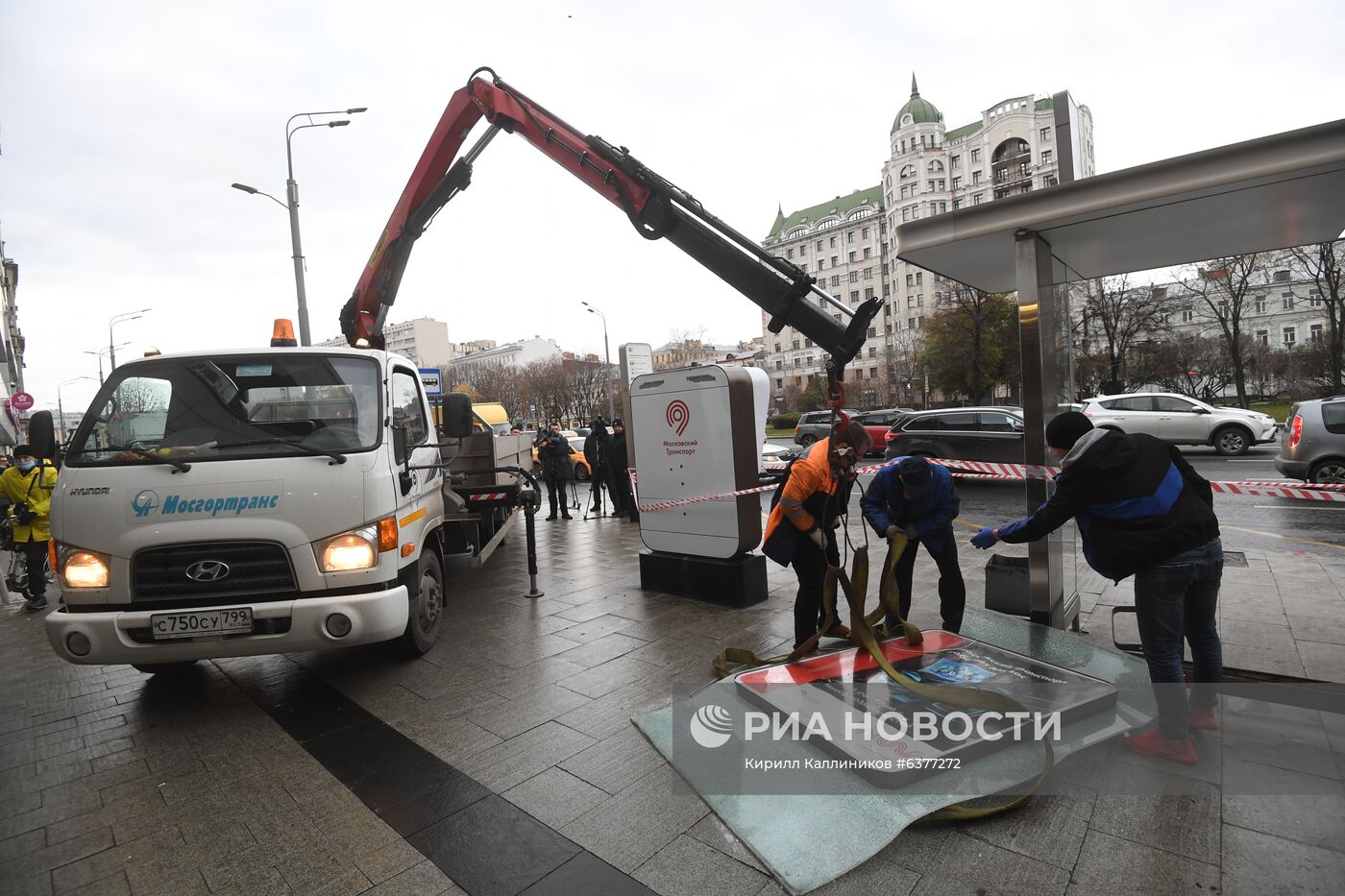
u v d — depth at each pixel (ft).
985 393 142.00
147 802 10.55
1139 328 118.83
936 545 14.76
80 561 12.96
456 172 23.50
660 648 16.43
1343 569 20.15
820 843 8.43
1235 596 17.72
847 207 351.25
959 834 8.57
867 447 14.19
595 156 19.06
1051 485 15.03
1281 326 189.47
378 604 13.33
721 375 19.71
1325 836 8.07
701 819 9.29
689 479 20.84
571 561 28.66
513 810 9.80
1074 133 15.70
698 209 17.21
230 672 16.26
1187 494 9.92
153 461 13.16
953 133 311.47
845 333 15.26
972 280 18.69
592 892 7.95
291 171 54.95
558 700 13.66
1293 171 10.85
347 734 12.64
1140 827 8.45
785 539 14.92
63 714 14.25
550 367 232.12
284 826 9.72
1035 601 15.40
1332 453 32.55
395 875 8.49
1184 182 11.76
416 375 18.76
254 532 12.94
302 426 14.08
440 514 18.57
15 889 8.58
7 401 90.84
